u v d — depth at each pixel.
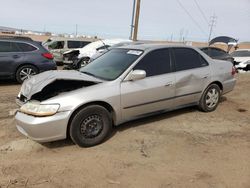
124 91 4.32
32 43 9.06
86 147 4.12
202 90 5.55
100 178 3.31
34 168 3.52
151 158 3.82
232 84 6.24
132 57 4.73
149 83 4.61
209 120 5.40
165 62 4.95
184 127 4.99
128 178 3.32
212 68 5.70
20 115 3.94
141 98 4.54
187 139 4.47
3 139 4.37
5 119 5.23
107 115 4.22
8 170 3.46
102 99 4.09
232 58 14.13
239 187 3.18
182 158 3.84
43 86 4.01
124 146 4.18
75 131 3.95
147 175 3.39
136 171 3.47
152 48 4.89
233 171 3.51
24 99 4.29
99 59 5.29
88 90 4.04
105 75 4.57
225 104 6.68
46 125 3.72
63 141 4.32
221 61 6.11
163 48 5.03
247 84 9.95
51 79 4.20
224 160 3.80
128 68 4.48
